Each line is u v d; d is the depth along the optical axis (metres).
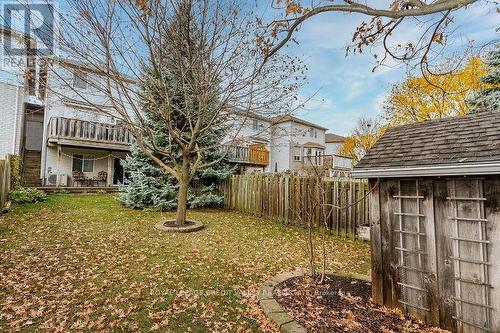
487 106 12.21
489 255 2.69
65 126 13.51
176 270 4.45
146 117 9.87
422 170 3.04
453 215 2.92
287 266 4.81
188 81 7.11
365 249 6.01
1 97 12.98
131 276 4.15
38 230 6.32
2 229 6.21
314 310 3.19
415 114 16.83
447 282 2.95
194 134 6.98
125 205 10.09
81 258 4.79
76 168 15.54
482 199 2.73
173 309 3.26
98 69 5.83
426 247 3.11
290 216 8.32
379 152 3.83
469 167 2.71
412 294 3.19
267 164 20.95
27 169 14.48
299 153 28.72
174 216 8.77
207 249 5.61
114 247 5.45
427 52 3.66
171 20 6.11
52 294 3.52
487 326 2.67
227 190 11.04
